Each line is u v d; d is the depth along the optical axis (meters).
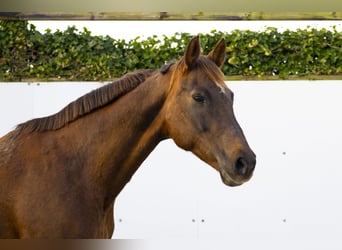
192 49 5.57
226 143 5.34
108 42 10.24
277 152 10.15
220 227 10.05
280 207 10.10
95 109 5.83
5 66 10.34
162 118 5.74
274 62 10.22
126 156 5.76
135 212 10.08
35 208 5.49
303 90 10.16
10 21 10.30
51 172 5.59
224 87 5.59
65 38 10.27
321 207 10.09
